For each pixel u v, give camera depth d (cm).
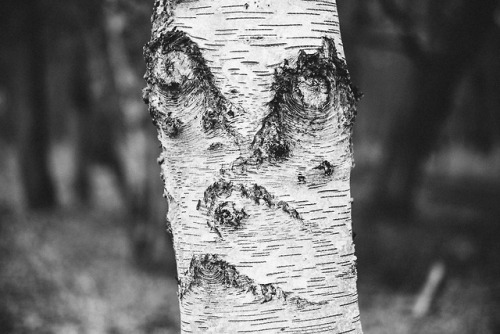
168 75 227
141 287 1091
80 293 975
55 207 1900
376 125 2673
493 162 3077
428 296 955
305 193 227
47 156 1905
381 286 1110
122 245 1438
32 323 777
